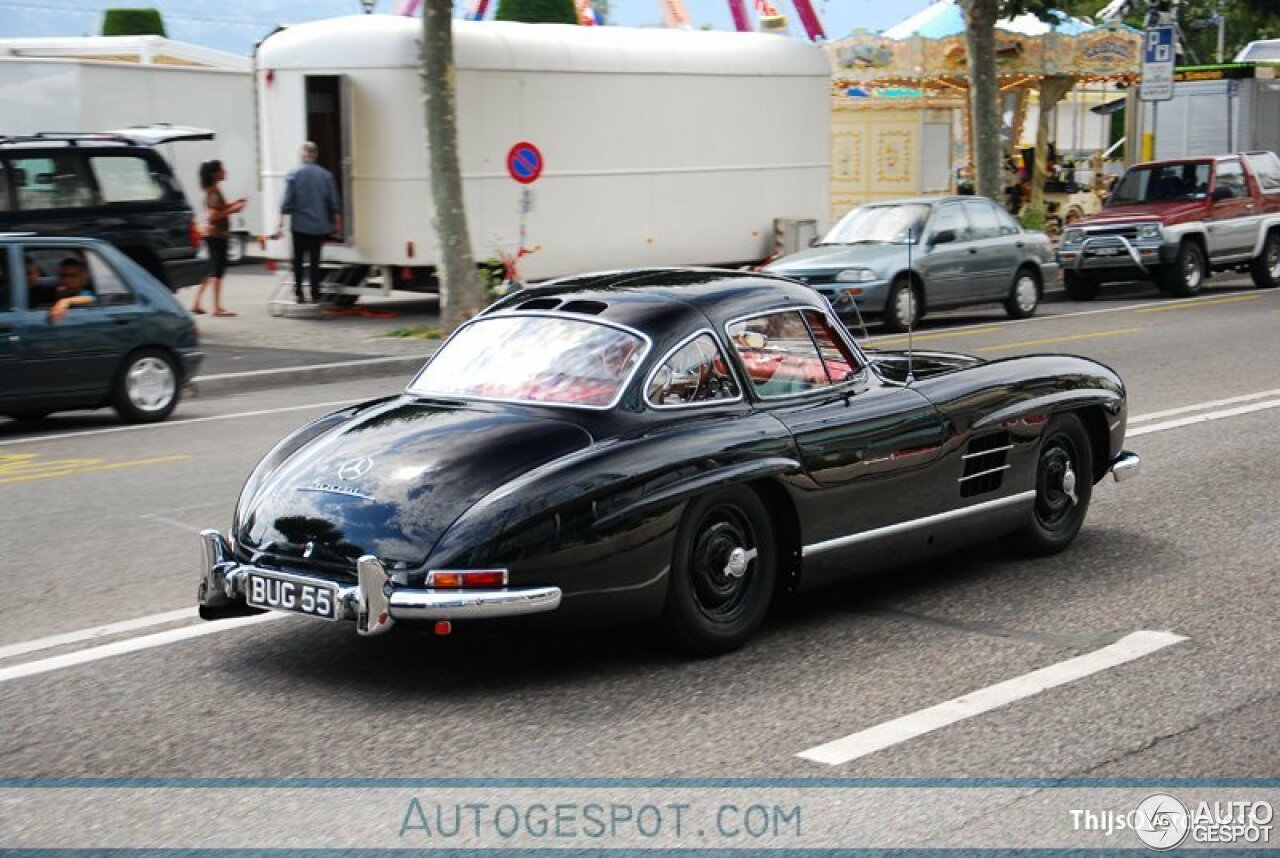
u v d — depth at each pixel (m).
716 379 6.63
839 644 6.74
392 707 5.95
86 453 12.17
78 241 13.55
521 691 6.12
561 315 6.89
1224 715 5.80
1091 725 5.70
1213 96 33.19
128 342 13.61
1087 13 44.91
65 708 5.98
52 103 25.42
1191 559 8.26
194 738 5.63
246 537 6.33
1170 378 15.31
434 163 19.36
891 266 20.06
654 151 22.94
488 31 21.22
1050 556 8.34
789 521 6.75
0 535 9.16
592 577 5.97
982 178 27.77
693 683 6.20
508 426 6.26
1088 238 24.69
